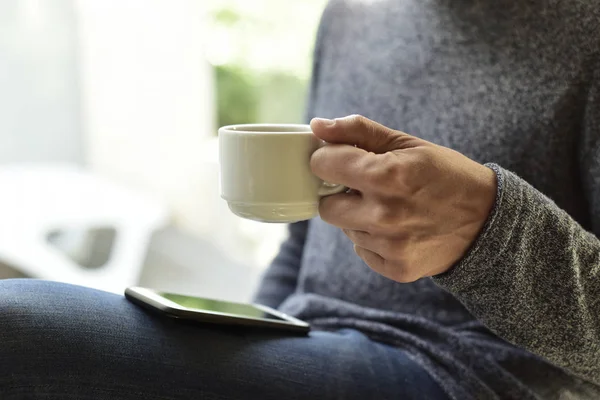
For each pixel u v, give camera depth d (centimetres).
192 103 235
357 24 103
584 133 79
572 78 79
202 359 68
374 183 60
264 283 109
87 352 63
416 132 91
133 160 252
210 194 236
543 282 68
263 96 218
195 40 230
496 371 76
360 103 99
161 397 65
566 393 79
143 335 67
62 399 62
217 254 214
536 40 82
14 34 241
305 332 80
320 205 65
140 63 243
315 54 111
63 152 258
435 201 62
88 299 69
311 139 62
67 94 255
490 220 63
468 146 85
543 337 70
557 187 81
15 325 62
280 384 71
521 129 82
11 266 182
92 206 211
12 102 245
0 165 247
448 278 67
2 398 60
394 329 84
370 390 74
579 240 68
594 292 70
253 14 215
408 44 94
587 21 79
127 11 242
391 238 63
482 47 86
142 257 205
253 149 62
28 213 200
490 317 69
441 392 77
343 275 93
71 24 251
